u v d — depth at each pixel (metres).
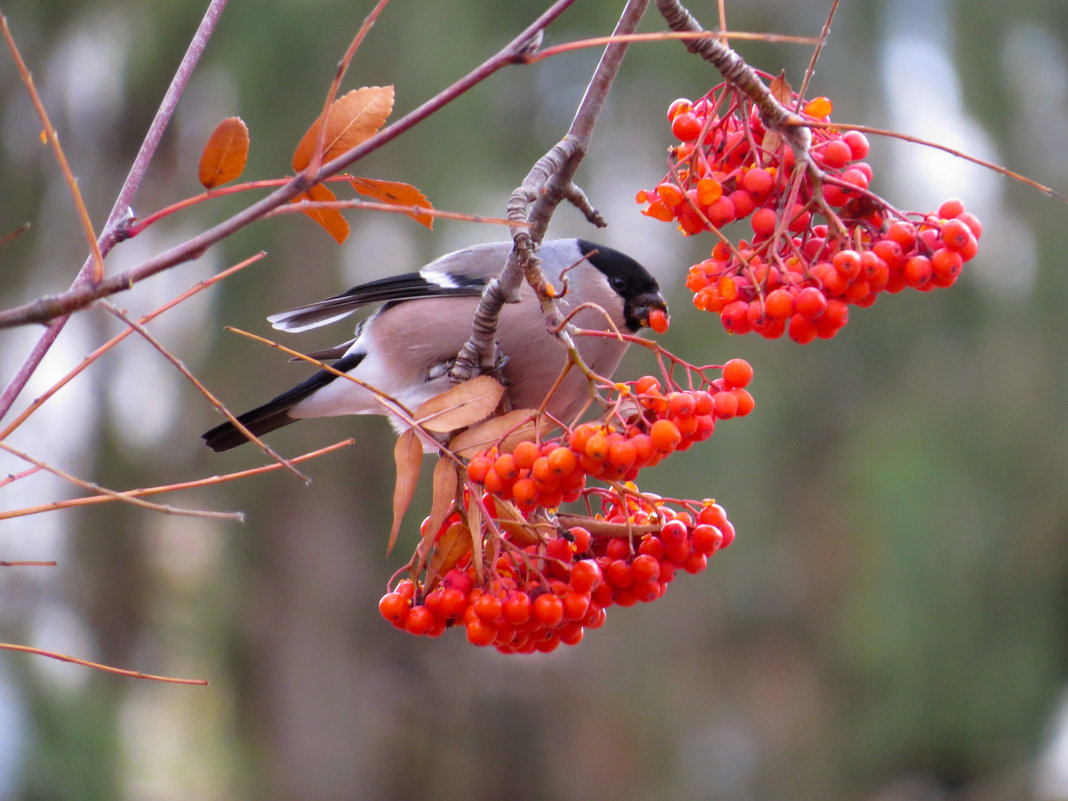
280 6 12.09
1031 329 13.88
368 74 12.12
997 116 13.41
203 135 13.16
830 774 14.09
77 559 12.93
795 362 14.12
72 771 10.60
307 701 14.12
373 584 14.62
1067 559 13.68
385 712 15.11
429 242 12.30
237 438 6.11
